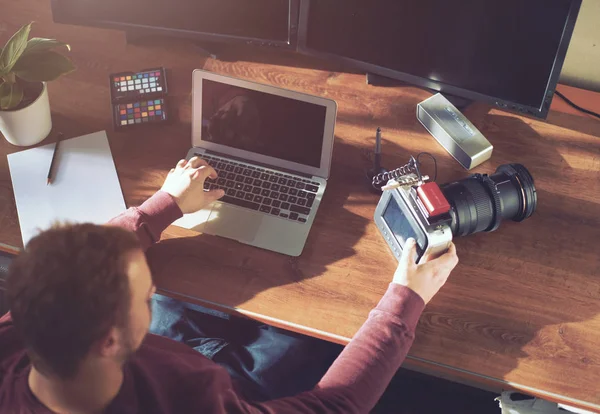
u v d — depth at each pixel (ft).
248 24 5.18
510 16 4.42
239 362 4.88
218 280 4.35
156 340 3.60
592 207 4.71
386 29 4.88
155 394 3.12
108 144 4.94
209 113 4.75
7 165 4.80
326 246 4.51
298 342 4.97
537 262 4.47
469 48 4.72
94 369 2.64
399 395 6.07
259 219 4.58
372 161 4.91
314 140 4.60
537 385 4.01
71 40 5.54
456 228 4.29
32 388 2.86
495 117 5.12
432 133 5.05
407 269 4.03
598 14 4.86
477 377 4.08
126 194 4.69
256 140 4.75
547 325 4.22
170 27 5.31
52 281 2.41
